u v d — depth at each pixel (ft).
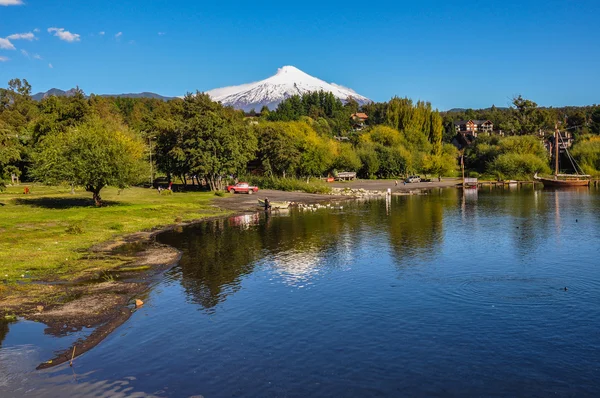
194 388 48.57
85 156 195.62
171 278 92.43
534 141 485.15
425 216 191.72
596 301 75.46
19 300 76.33
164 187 338.75
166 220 180.24
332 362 54.34
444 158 532.32
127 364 54.03
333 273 96.17
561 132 620.90
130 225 164.66
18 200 226.99
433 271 96.73
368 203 259.60
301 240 135.95
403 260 107.55
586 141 476.95
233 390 48.11
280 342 60.34
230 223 177.37
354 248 122.72
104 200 234.38
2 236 129.08
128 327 65.62
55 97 337.93
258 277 93.30
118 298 78.02
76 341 60.08
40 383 49.39
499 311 71.26
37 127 321.93
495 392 47.32
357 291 82.94
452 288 84.02
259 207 231.09
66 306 73.72
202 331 64.18
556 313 70.08
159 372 52.08
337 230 155.12
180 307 74.43
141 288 84.84
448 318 68.49
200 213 204.64
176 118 371.76
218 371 52.31
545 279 89.10
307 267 101.71
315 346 58.95
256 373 51.80
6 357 55.47
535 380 49.67
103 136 204.03
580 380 49.55
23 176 361.30
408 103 620.49
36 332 63.10
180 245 129.49
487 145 540.93
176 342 60.39
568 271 95.09
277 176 382.22
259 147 385.29
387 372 51.75
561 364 53.26
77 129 210.59
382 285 86.63
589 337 60.80
